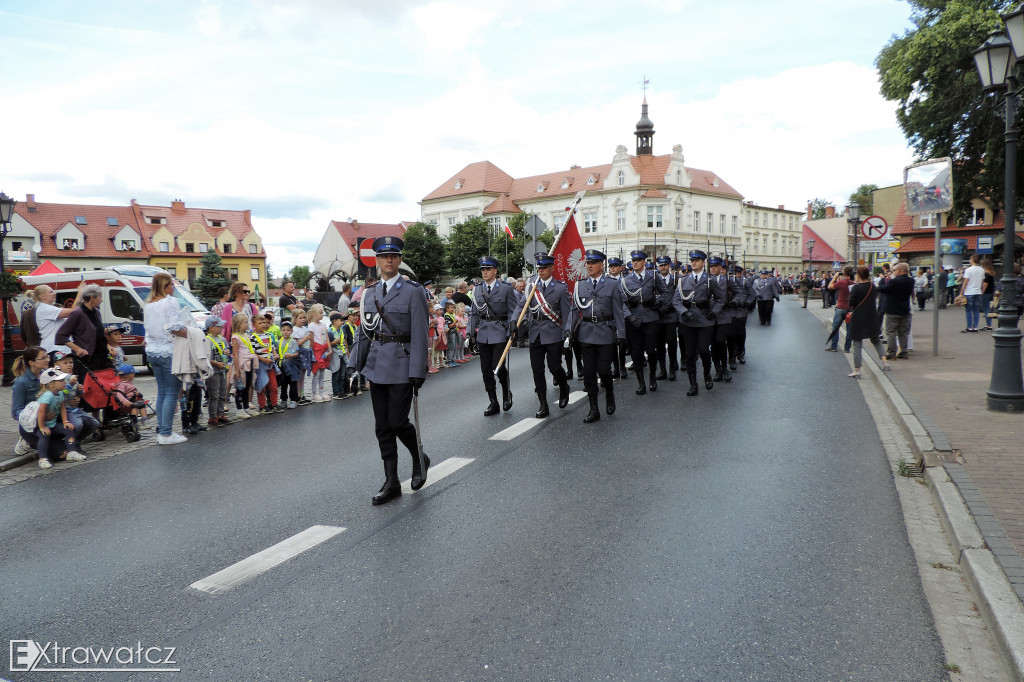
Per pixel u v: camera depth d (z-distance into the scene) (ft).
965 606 11.67
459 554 14.12
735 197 252.62
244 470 21.38
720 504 16.71
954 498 15.98
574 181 237.66
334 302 109.60
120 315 49.57
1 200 45.16
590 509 16.57
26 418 22.41
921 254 149.79
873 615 11.37
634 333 33.32
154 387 41.29
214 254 163.53
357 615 11.74
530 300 28.40
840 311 47.83
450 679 9.77
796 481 18.43
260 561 14.07
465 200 252.83
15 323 51.75
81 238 213.66
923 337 53.06
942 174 39.91
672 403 30.27
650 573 12.99
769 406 28.99
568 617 11.43
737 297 42.09
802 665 9.93
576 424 26.35
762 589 12.29
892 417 26.48
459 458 21.65
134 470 21.88
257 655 10.59
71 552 14.94
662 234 220.02
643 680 9.62
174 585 13.14
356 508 17.22
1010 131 25.23
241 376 30.40
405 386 17.98
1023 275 63.31
